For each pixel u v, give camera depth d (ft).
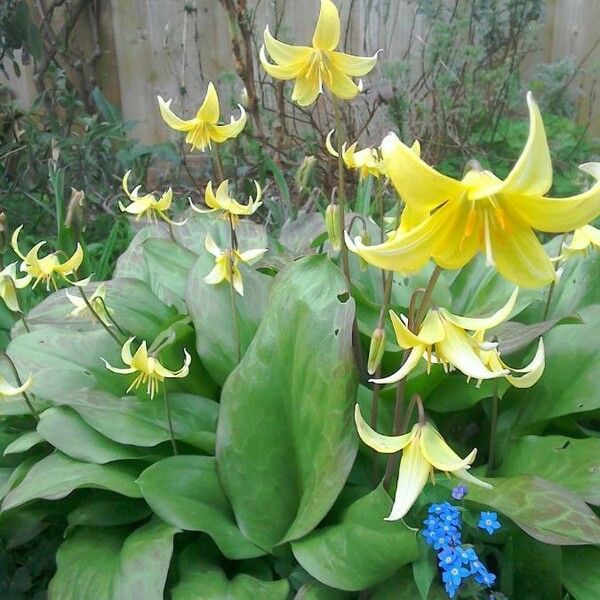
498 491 1.42
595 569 1.44
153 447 1.66
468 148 3.60
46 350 1.85
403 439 1.16
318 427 1.45
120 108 4.38
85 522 1.56
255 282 1.88
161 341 1.67
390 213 2.53
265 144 3.60
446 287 1.96
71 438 1.61
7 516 1.63
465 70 3.65
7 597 1.65
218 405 1.75
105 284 2.01
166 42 4.01
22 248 2.94
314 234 2.34
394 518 1.12
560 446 1.55
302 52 1.49
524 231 0.91
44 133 3.55
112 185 3.65
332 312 1.45
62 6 4.33
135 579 1.36
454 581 1.26
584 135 3.68
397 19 4.01
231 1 3.42
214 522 1.49
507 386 1.65
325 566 1.33
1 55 3.64
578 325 1.70
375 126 3.75
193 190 3.75
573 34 4.09
